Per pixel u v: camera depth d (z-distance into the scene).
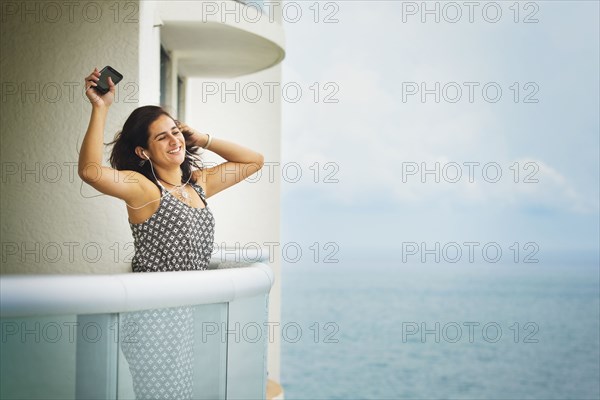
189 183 3.75
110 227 4.77
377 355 57.81
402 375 56.78
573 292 58.03
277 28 6.68
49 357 2.45
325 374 57.56
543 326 57.19
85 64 4.78
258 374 3.43
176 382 2.83
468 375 56.59
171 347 2.80
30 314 2.39
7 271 4.71
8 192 4.73
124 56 4.80
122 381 2.61
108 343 2.56
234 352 3.18
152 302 2.67
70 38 4.78
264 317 3.50
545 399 55.84
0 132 4.75
